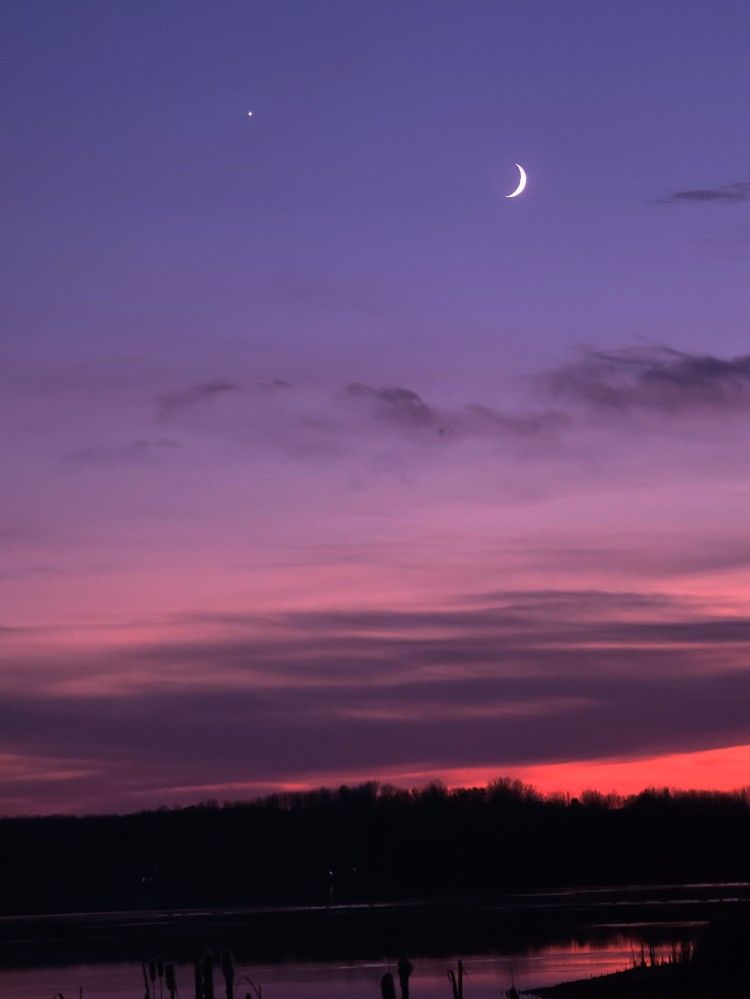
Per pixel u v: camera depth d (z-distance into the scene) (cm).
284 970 9238
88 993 8062
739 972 5962
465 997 6931
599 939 10481
